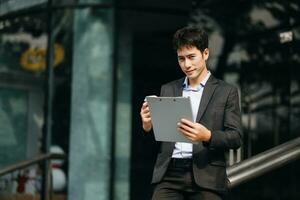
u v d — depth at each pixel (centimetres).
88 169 1145
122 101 1161
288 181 994
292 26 1023
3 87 1217
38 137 1187
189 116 430
